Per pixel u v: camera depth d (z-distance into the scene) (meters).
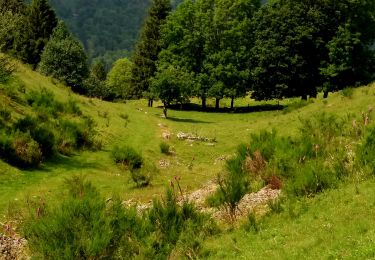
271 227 16.28
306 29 62.88
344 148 21.22
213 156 38.47
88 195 15.93
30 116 30.94
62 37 65.88
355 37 59.59
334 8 63.47
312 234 14.23
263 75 67.94
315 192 18.17
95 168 29.36
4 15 36.78
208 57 73.62
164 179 29.09
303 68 65.38
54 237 13.42
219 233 17.27
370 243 11.60
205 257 15.03
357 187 16.84
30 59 81.94
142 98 91.56
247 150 24.56
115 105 56.06
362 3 60.31
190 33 76.38
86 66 66.25
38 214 14.77
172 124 52.38
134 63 92.75
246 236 16.12
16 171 24.97
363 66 61.91
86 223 13.88
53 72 61.34
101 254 13.50
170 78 59.28
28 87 41.06
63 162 29.03
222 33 72.31
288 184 19.16
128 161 30.55
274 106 70.25
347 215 14.76
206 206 21.20
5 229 16.47
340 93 38.78
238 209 19.00
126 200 23.38
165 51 78.38
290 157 21.83
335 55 60.66
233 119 59.91
